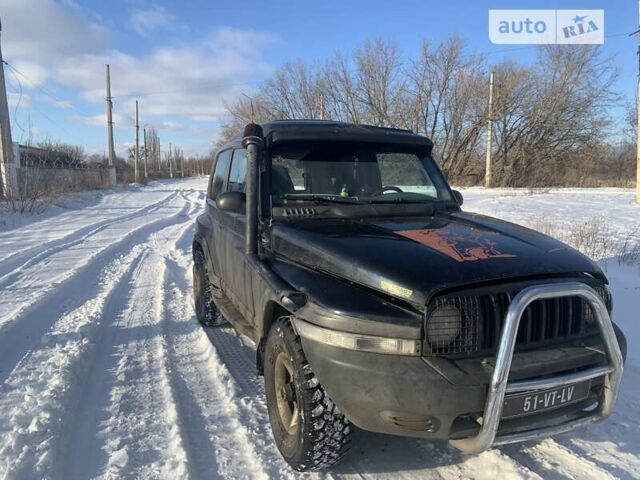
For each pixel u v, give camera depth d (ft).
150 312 21.36
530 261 9.25
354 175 13.43
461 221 12.12
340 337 8.74
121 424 12.07
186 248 37.88
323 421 9.48
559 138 134.51
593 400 9.46
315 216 12.34
